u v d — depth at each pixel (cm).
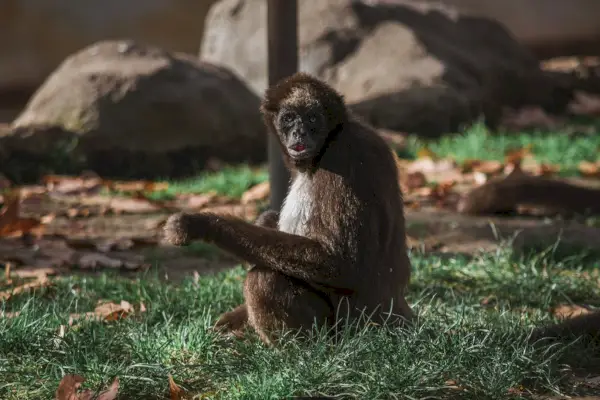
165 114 1864
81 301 1037
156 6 3419
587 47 3366
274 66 1240
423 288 1088
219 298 1016
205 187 1669
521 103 2361
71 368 809
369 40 2258
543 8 3378
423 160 1795
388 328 854
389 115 2073
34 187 1711
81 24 3397
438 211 1502
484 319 923
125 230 1414
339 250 838
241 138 1955
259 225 908
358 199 845
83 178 1775
